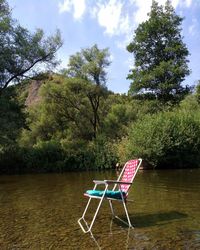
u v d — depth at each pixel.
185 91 39.06
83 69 36.00
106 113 39.19
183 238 6.39
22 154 25.84
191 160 25.62
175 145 24.77
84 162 25.72
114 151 26.06
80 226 7.55
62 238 6.67
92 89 35.69
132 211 8.92
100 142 28.94
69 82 35.72
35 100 39.38
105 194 7.40
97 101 37.44
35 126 38.09
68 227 7.50
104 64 36.12
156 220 7.86
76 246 6.14
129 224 7.36
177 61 39.78
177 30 41.00
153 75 38.78
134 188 13.30
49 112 37.75
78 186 14.96
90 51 36.75
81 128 37.91
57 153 26.03
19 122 25.94
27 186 15.80
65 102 37.34
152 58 41.25
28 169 25.64
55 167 25.47
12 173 24.97
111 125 37.47
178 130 25.28
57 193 12.93
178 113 27.47
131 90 40.38
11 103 26.12
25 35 26.84
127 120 37.91
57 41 27.92
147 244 6.09
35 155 25.67
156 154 24.25
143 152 24.23
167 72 38.88
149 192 12.11
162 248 5.85
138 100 40.22
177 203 9.84
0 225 7.91
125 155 25.09
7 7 26.45
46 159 25.73
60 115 38.09
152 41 41.03
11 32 26.17
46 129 38.25
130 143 25.02
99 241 6.38
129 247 5.96
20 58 26.44
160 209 9.05
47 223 7.95
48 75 28.70
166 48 39.69
